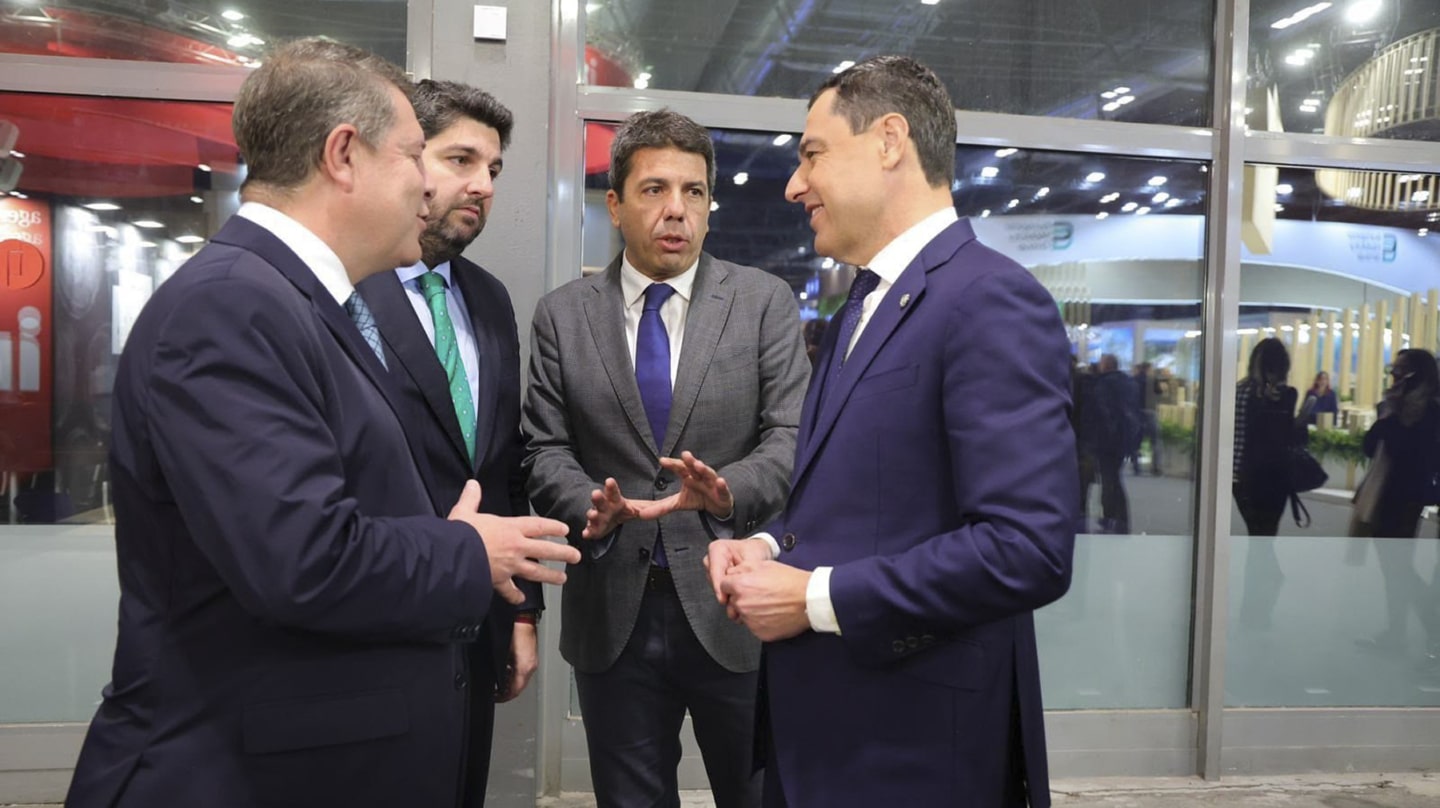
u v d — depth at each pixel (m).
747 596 1.18
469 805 1.67
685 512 1.78
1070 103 3.23
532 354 1.96
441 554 1.09
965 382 1.11
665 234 1.81
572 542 1.81
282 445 0.97
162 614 1.04
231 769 1.01
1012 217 3.22
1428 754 3.35
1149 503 3.31
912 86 1.27
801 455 1.32
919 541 1.18
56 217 2.88
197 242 2.93
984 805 1.17
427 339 1.58
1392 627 3.38
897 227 1.29
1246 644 3.34
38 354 2.88
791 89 3.11
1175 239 3.28
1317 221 3.32
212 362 0.97
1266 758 3.30
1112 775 3.25
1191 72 3.27
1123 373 3.28
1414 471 3.38
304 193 1.12
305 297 1.09
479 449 1.67
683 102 3.02
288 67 1.10
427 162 1.67
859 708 1.19
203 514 0.95
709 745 1.88
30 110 2.85
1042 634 3.29
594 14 3.00
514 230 2.86
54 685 2.90
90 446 2.91
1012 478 1.06
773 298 1.92
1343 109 3.31
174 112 2.90
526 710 2.79
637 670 1.82
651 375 1.86
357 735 1.07
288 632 1.04
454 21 2.82
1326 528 3.36
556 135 2.95
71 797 1.04
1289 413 3.33
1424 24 3.31
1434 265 3.36
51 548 2.90
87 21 2.85
